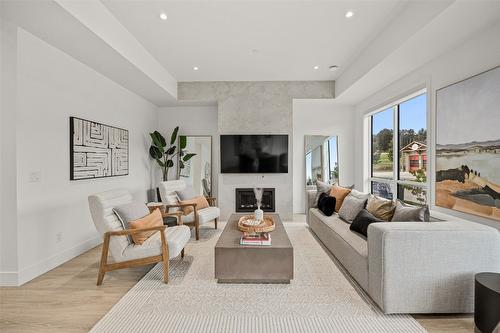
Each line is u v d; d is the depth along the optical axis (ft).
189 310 6.66
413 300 6.26
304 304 6.94
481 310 5.49
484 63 8.14
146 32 10.84
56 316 6.44
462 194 8.89
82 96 11.11
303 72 15.58
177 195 13.89
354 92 15.51
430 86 10.66
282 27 10.44
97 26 8.68
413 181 13.32
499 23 7.64
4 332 5.82
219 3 8.88
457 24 7.81
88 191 11.51
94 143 11.76
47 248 9.23
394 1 8.73
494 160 7.73
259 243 8.16
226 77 16.46
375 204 9.75
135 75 12.60
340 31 10.74
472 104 8.50
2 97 8.04
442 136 9.85
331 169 19.24
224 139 17.25
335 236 9.79
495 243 6.19
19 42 8.13
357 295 7.40
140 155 16.60
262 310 6.66
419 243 6.21
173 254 8.38
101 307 6.84
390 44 9.97
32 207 8.63
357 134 18.65
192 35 11.10
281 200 17.31
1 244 8.05
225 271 7.98
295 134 19.35
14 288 7.89
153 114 18.51
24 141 8.33
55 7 7.16
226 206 17.47
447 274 6.21
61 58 9.89
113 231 8.13
